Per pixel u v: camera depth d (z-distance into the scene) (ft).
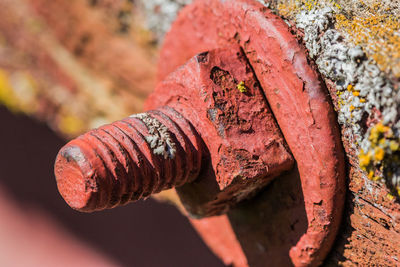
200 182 0.73
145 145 0.69
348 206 0.71
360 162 0.67
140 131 0.70
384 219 0.69
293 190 0.73
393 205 0.67
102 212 1.54
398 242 0.68
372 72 0.66
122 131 0.69
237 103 0.72
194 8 0.80
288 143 0.72
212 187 0.72
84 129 1.17
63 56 1.13
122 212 1.48
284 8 0.73
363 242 0.71
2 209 1.73
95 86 1.12
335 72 0.68
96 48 1.08
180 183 0.73
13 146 1.51
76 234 1.65
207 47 0.80
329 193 0.70
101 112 1.13
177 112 0.73
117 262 1.60
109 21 1.03
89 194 0.67
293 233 0.74
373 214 0.69
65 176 0.69
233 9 0.75
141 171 0.68
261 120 0.72
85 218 1.59
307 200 0.72
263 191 0.77
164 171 0.70
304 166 0.71
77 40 1.09
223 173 0.71
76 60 1.12
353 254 0.72
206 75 0.72
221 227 0.90
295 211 0.73
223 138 0.70
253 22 0.73
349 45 0.68
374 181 0.68
